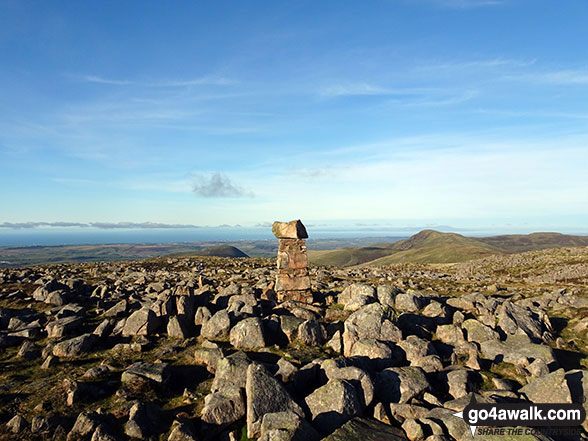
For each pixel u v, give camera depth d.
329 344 17.27
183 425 10.08
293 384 12.45
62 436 10.07
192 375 14.16
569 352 17.36
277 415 9.88
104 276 44.88
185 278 42.72
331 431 10.02
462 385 12.66
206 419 10.54
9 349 17.27
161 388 12.82
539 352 15.33
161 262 73.38
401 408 11.04
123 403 11.77
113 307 22.73
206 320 19.11
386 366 14.28
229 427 10.59
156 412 11.28
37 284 32.22
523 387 12.61
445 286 41.59
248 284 35.28
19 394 12.54
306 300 24.52
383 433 9.61
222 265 67.69
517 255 101.00
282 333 18.08
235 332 17.31
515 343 16.52
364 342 15.23
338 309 22.98
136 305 23.11
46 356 16.16
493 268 84.12
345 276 50.97
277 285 24.61
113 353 16.42
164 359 15.61
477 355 15.50
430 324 19.53
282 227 24.78
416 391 11.81
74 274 47.88
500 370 14.93
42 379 13.82
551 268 65.94
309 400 11.03
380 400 11.87
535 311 21.58
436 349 16.95
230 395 11.14
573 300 26.12
